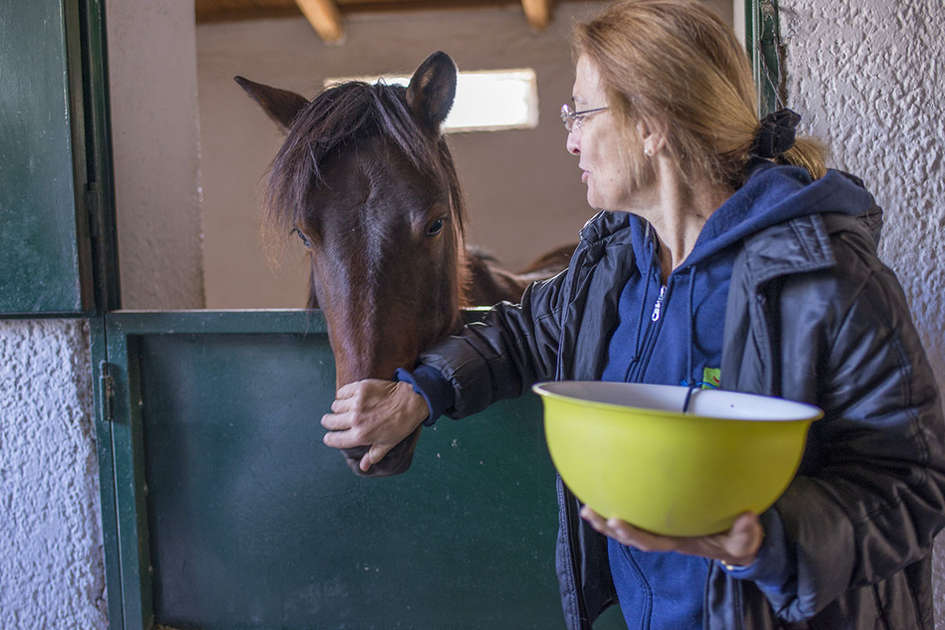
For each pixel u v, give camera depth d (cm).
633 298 81
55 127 118
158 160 159
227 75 457
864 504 59
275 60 457
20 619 134
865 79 110
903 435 60
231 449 128
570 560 85
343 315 91
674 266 75
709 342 71
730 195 72
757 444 49
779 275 63
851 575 59
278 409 126
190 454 129
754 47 112
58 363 127
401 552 126
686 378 72
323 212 92
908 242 111
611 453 51
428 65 106
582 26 72
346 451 88
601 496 54
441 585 126
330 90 101
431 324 100
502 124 459
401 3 433
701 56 66
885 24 109
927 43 108
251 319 120
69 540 131
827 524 58
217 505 130
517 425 120
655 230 79
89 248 122
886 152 111
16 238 121
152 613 133
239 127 459
